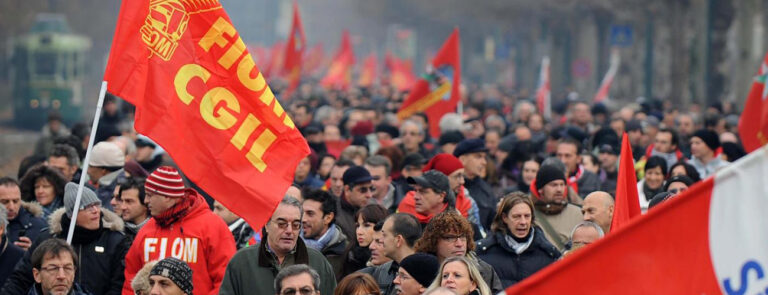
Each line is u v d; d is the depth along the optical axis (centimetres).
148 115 2134
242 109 2139
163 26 2139
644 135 4850
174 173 2239
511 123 6619
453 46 5094
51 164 3297
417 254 1966
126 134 4947
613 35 10312
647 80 13400
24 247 2680
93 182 3200
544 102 7444
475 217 2972
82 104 13775
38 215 2820
